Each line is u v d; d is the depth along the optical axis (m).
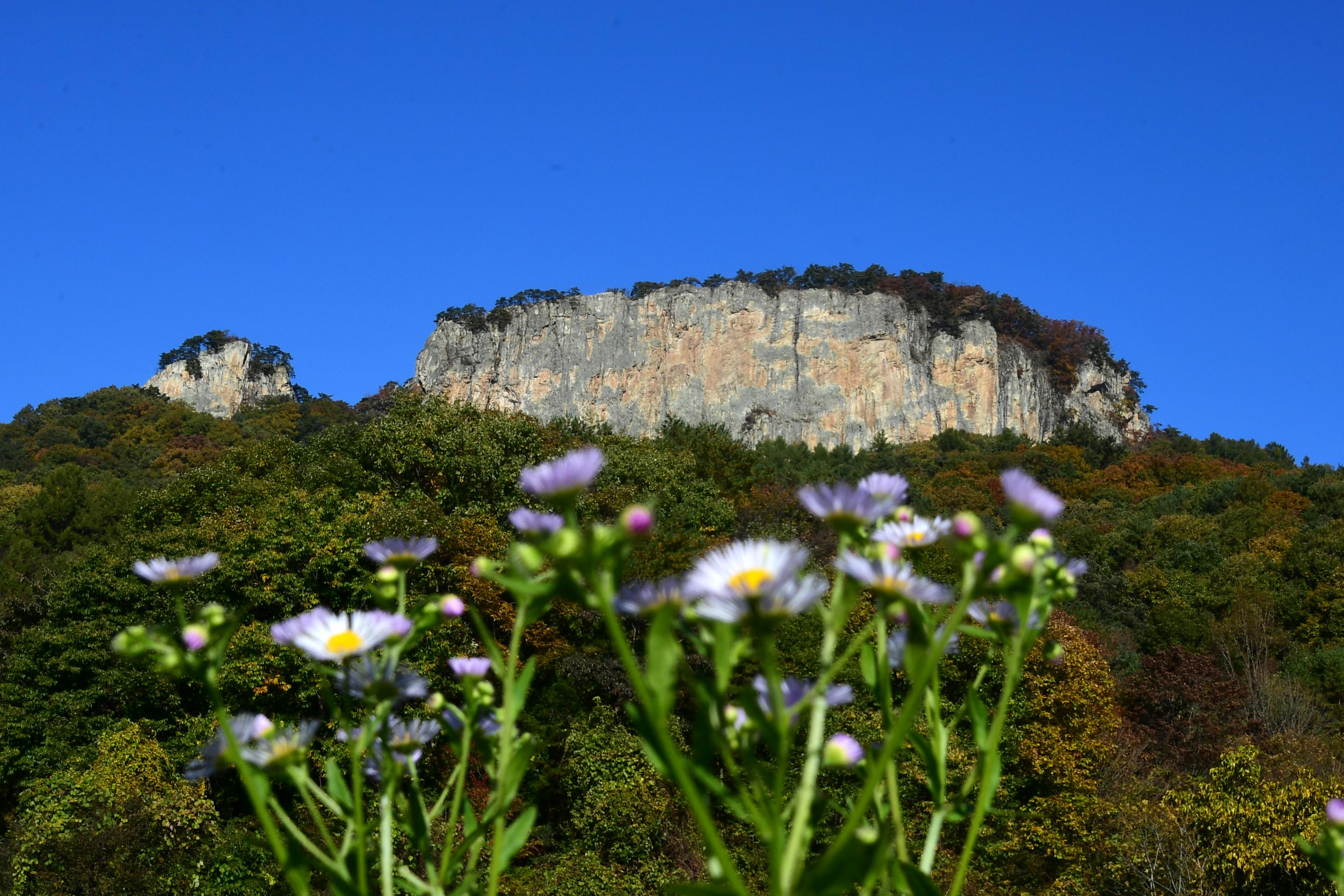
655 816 13.89
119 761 14.19
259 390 120.69
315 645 1.64
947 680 14.84
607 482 26.06
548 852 14.90
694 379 116.00
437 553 18.06
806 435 111.25
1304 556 36.69
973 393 115.06
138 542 18.97
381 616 1.70
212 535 19.05
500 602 17.91
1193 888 12.90
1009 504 1.38
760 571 1.23
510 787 1.61
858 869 1.16
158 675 16.33
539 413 118.06
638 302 120.94
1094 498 61.66
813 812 1.31
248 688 15.70
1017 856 15.52
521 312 124.06
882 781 1.55
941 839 15.03
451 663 1.80
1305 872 11.97
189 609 16.95
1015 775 17.06
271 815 1.56
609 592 1.27
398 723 1.78
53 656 18.16
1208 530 44.91
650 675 1.23
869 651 1.63
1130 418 129.38
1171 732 23.86
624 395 116.88
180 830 13.45
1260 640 31.23
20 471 64.56
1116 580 38.69
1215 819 12.90
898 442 109.06
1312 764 16.34
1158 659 25.91
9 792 16.98
